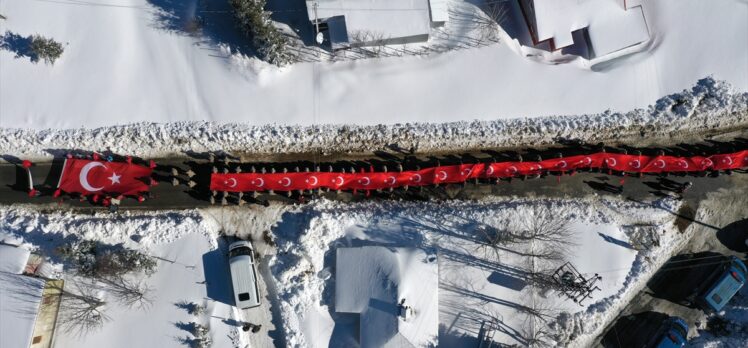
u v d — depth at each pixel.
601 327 29.72
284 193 30.17
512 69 30.88
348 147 30.45
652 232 30.11
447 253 29.86
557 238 29.95
